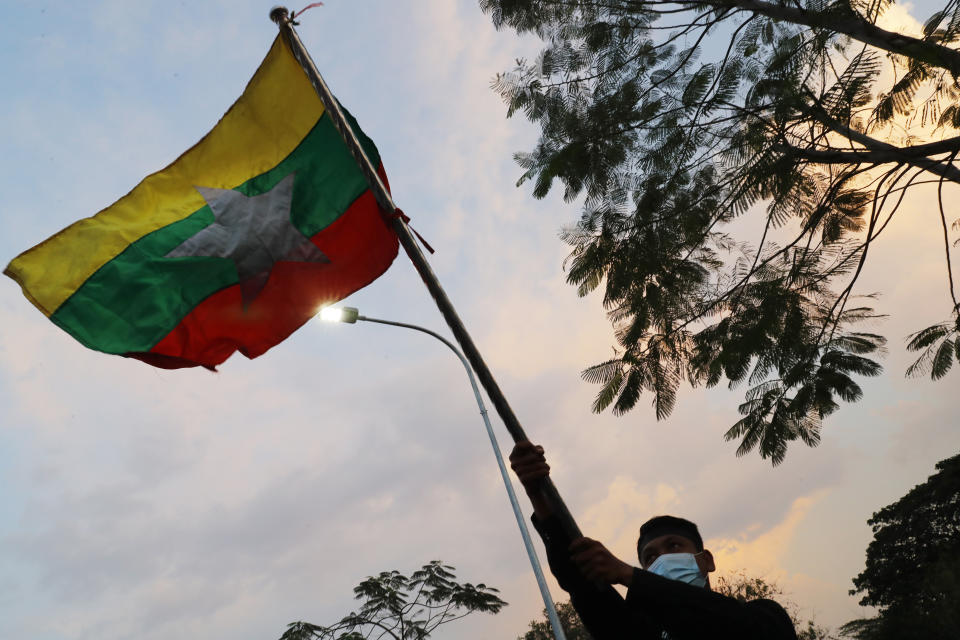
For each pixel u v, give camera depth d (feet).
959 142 18.38
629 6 22.99
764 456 22.40
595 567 6.64
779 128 18.92
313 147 14.62
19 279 13.35
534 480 7.52
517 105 24.22
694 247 22.76
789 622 6.88
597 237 23.24
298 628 71.36
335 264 14.25
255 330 13.97
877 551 158.30
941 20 16.24
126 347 13.19
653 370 23.09
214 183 14.48
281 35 14.51
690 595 6.39
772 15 19.95
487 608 75.36
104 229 13.82
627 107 22.25
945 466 151.53
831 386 21.26
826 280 22.11
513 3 23.68
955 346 19.44
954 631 118.93
